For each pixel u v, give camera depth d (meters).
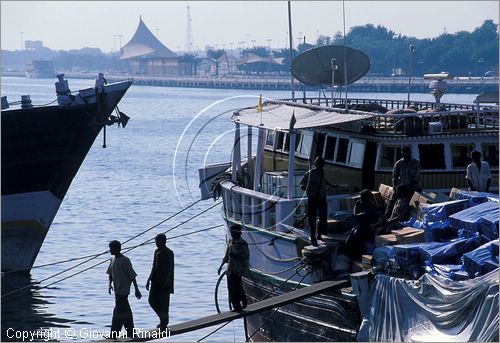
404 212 27.53
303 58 36.53
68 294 39.06
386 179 29.94
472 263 23.67
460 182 30.45
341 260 27.11
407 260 25.02
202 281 41.59
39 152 42.81
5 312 36.00
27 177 43.00
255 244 30.08
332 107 33.94
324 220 27.83
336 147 31.86
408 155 28.88
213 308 36.78
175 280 41.75
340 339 25.86
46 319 35.06
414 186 28.81
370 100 39.28
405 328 24.00
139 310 36.31
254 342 30.42
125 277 27.19
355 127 31.05
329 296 26.05
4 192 42.97
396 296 24.36
